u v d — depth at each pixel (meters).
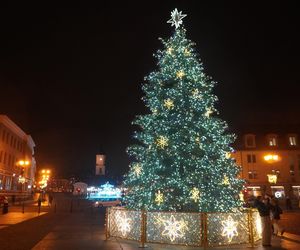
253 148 52.84
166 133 16.73
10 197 57.66
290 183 50.88
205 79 18.66
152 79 18.55
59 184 150.38
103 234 15.66
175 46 18.55
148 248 11.77
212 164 16.02
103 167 124.88
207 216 11.82
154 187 15.98
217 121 17.42
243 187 16.55
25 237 14.83
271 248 11.85
